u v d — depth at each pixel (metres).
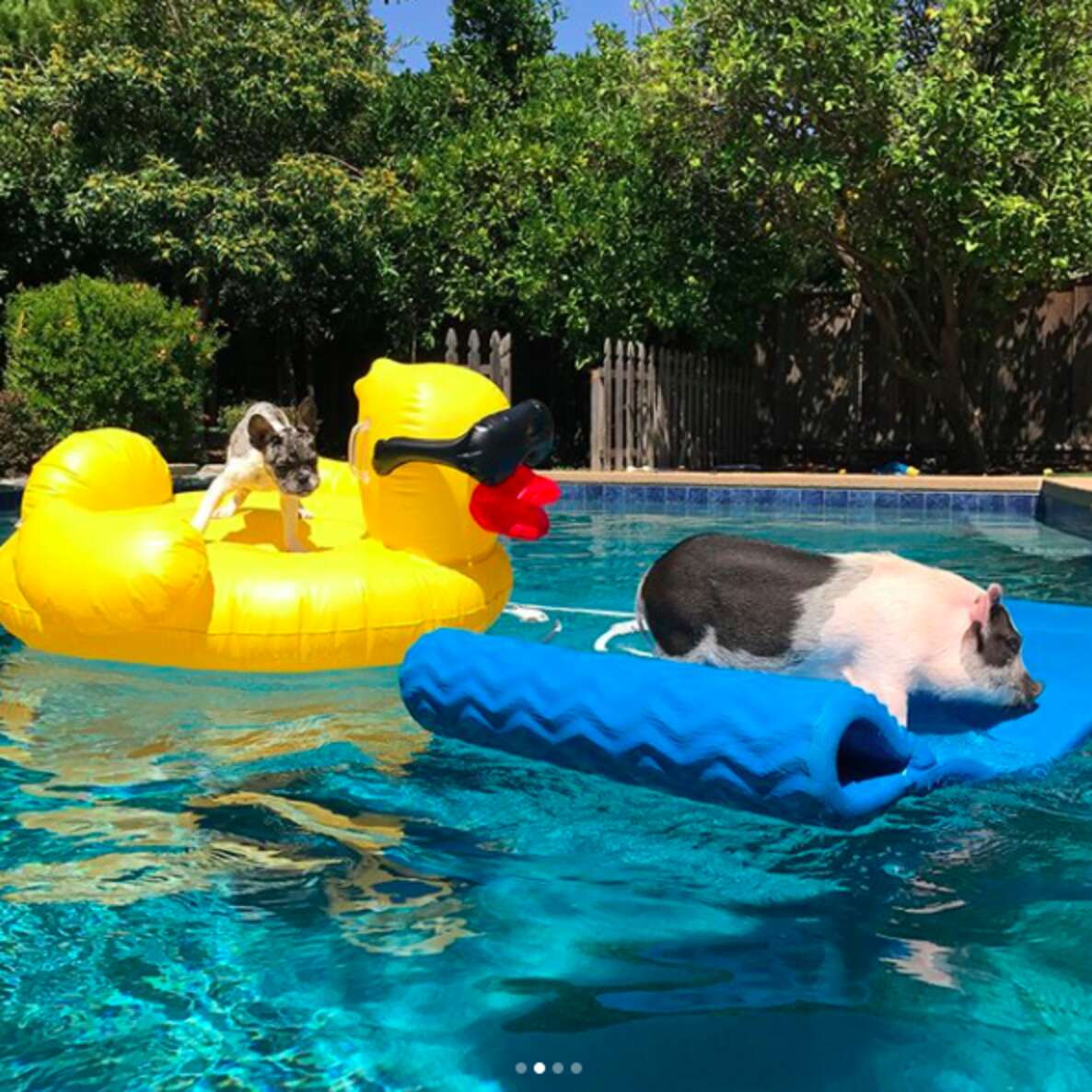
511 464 4.35
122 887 2.48
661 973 2.10
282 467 4.73
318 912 2.36
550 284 13.67
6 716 3.83
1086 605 5.93
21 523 4.66
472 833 2.82
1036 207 11.04
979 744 3.29
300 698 4.09
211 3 15.08
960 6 10.97
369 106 16.30
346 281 16.50
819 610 3.25
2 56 16.11
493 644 3.40
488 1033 1.88
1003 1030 1.89
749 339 15.93
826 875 2.57
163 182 14.46
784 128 12.09
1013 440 15.09
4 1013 1.96
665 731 2.85
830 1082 1.73
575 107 14.45
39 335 12.72
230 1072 1.78
